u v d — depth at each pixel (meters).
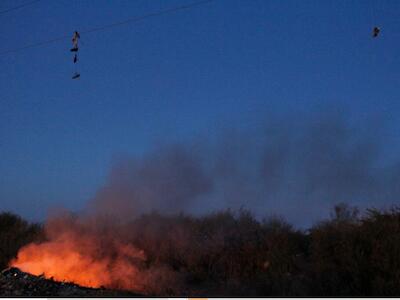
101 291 17.94
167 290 18.73
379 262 16.69
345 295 16.14
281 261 19.08
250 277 19.03
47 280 19.19
